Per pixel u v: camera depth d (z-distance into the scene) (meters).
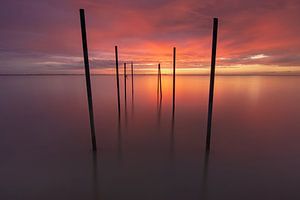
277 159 4.80
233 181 3.92
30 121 8.15
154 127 7.33
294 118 8.61
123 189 3.68
